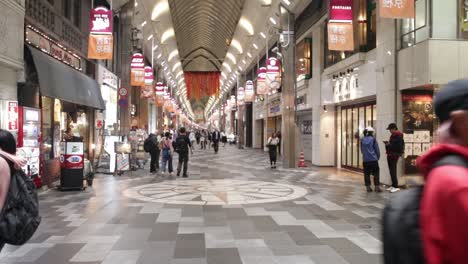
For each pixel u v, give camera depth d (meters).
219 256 5.52
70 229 7.03
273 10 21.23
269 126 34.47
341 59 17.39
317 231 6.92
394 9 10.12
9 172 3.54
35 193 3.73
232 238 6.46
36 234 6.67
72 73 14.70
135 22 22.52
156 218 7.96
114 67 22.86
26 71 11.15
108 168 16.31
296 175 16.16
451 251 1.23
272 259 5.39
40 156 11.20
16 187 3.60
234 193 11.33
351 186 12.80
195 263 5.21
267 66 21.23
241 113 46.53
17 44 10.20
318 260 5.35
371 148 11.38
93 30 14.01
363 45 15.25
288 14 19.53
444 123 1.43
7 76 9.94
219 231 6.91
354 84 15.96
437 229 1.26
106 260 5.34
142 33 24.75
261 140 40.66
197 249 5.85
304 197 10.60
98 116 19.23
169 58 40.53
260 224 7.45
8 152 3.74
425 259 1.29
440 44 10.62
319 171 17.81
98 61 18.78
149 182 13.84
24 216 3.56
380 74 13.14
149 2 22.25
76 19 16.31
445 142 1.42
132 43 21.66
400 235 1.39
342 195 10.93
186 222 7.61
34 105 11.83
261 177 15.46
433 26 10.86
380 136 13.18
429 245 1.27
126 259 5.39
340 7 13.34
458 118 1.38
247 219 7.88
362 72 15.28
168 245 6.05
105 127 20.36
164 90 38.16
